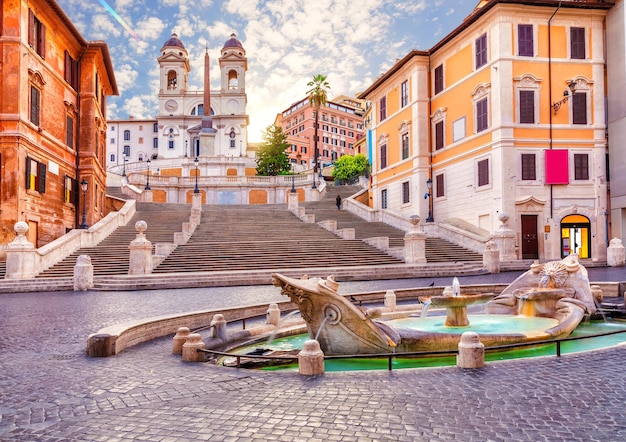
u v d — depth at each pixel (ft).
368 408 17.78
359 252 90.79
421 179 124.26
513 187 99.40
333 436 15.21
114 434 15.71
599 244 100.22
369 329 28.12
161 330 33.99
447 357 29.22
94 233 92.53
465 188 111.24
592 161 102.12
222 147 307.58
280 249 89.86
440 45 119.24
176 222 116.78
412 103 127.54
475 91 107.55
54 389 20.98
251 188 194.39
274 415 17.21
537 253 99.50
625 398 18.49
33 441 15.23
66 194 107.86
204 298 54.24
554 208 100.22
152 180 189.06
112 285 65.05
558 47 103.14
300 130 381.19
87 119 117.50
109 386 21.38
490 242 81.76
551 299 40.40
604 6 102.63
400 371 23.02
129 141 337.31
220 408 18.11
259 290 62.69
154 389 20.84
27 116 89.86
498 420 16.38
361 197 160.56
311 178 193.57
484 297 34.53
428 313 43.39
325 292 28.22
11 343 31.30
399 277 75.61
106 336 27.68
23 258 71.41
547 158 100.37
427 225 107.24
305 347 23.22
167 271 77.30
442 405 17.98
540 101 101.71
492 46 103.19
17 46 87.20
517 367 23.35
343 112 389.19
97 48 118.21
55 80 102.68
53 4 96.73
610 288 50.78
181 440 15.12
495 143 101.04
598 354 25.76
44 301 53.83
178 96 311.68
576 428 15.58
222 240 100.83
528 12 102.06
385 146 145.07
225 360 28.76
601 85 103.60
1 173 85.40
